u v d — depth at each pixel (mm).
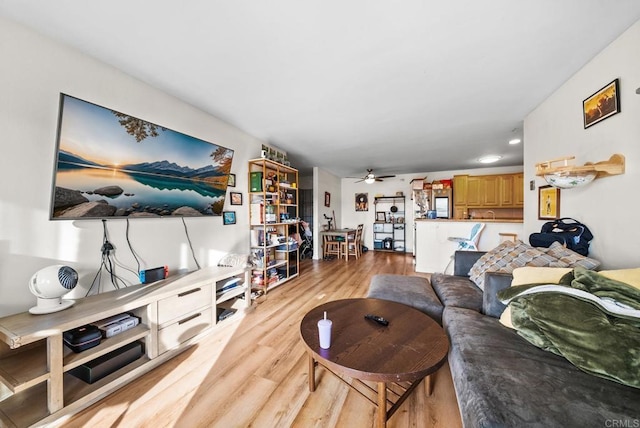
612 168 1557
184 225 2533
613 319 1095
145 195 2113
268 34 1525
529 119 2764
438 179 6785
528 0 1284
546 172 1879
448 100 2453
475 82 2109
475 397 929
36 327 1249
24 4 1294
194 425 1275
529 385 945
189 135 2451
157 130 2127
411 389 1318
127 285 2031
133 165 1994
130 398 1455
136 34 1529
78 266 1744
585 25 1459
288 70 1923
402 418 1317
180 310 1938
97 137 1753
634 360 935
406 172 6859
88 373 1450
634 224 1489
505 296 1469
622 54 1531
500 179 5773
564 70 1932
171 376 1653
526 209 2811
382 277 2674
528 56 1755
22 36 1461
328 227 6637
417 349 1259
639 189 1457
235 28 1474
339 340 1352
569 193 2072
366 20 1412
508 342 1271
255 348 2000
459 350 1257
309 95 2338
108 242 1912
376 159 5156
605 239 1696
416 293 2154
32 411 1269
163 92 2252
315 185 5957
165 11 1341
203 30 1491
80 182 1696
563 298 1225
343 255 6441
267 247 3467
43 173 1563
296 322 2479
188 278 2219
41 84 1537
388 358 1180
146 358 1725
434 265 4559
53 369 1253
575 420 787
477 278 2328
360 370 1089
